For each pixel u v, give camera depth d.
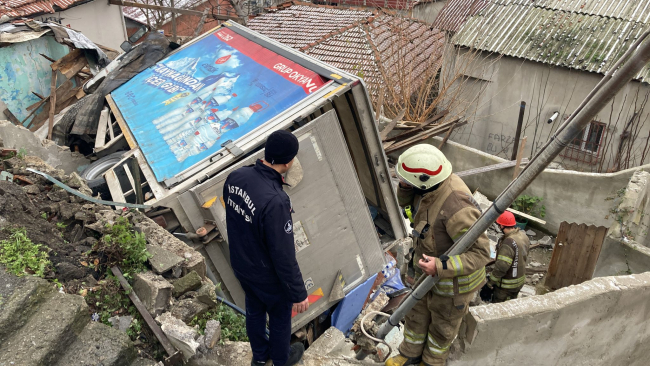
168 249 3.58
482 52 11.61
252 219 2.18
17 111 8.35
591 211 7.80
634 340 3.49
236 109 4.66
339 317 4.36
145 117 5.10
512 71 11.30
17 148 5.04
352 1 18.70
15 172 4.04
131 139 4.92
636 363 3.72
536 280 6.97
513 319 2.69
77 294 2.94
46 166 4.30
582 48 10.47
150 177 4.29
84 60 8.43
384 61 12.44
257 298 2.50
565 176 7.95
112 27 14.19
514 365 2.95
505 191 1.91
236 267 2.40
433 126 10.04
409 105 11.16
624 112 10.04
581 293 2.93
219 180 3.90
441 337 2.64
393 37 13.68
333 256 4.26
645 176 5.90
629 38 10.26
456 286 2.42
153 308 3.05
